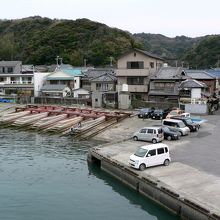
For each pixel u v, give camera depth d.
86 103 71.75
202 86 64.31
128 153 34.47
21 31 160.00
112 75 76.31
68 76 84.00
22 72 99.81
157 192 24.56
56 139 48.09
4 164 35.47
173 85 65.81
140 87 68.75
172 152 34.34
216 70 97.81
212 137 41.09
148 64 68.44
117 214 23.69
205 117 54.62
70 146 43.59
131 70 68.94
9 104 77.94
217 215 19.33
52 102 77.00
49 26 152.75
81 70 91.00
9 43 143.75
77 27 140.62
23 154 39.62
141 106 65.12
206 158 32.09
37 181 30.25
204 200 22.14
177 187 24.56
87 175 32.03
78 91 79.06
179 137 40.50
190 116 52.69
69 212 23.91
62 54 128.12
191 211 21.19
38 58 130.12
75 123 54.75
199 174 27.44
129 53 69.31
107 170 31.78
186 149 35.50
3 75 93.06
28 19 171.12
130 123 52.09
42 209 24.33
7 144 45.03
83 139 47.41
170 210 23.25
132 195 27.11
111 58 110.62
